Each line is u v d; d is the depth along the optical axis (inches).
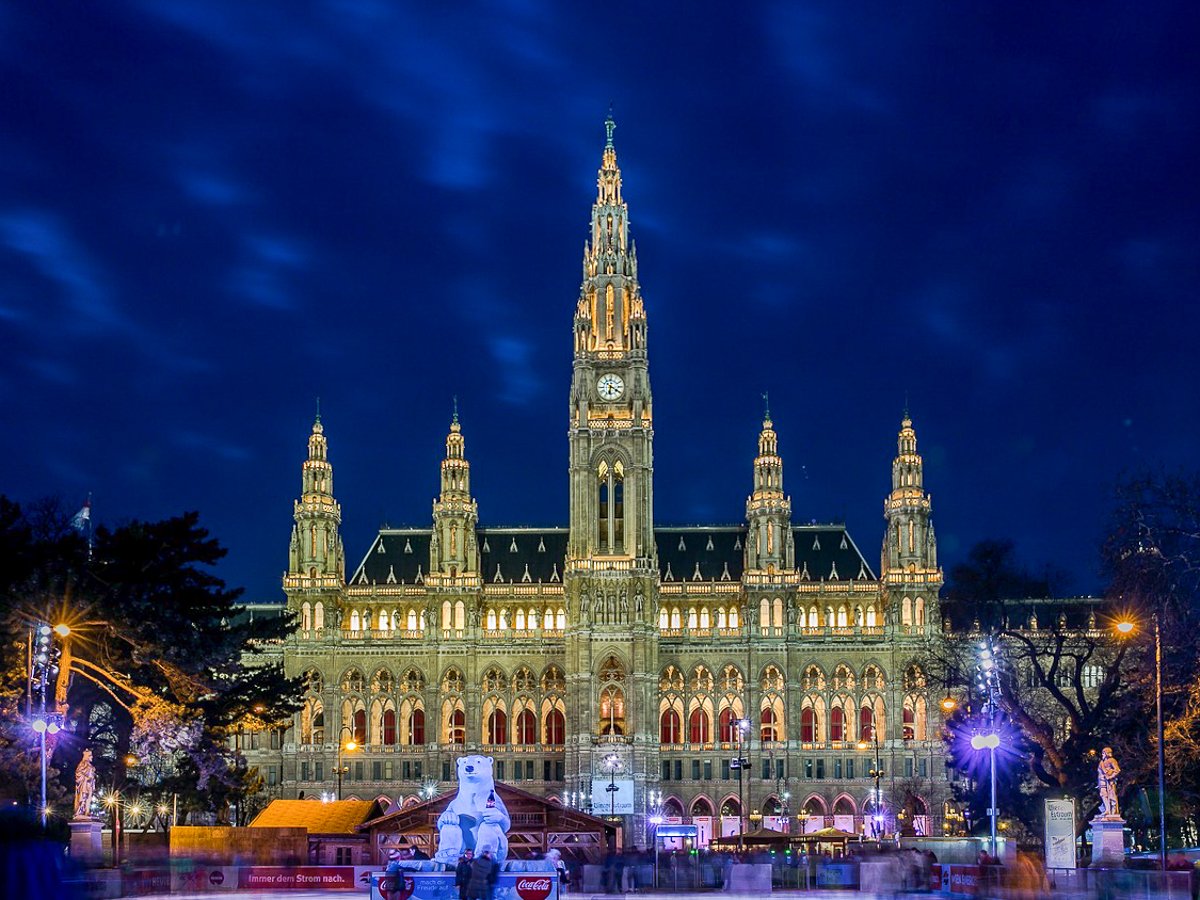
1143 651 4256.9
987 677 4510.3
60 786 4330.7
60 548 4424.2
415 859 2864.2
